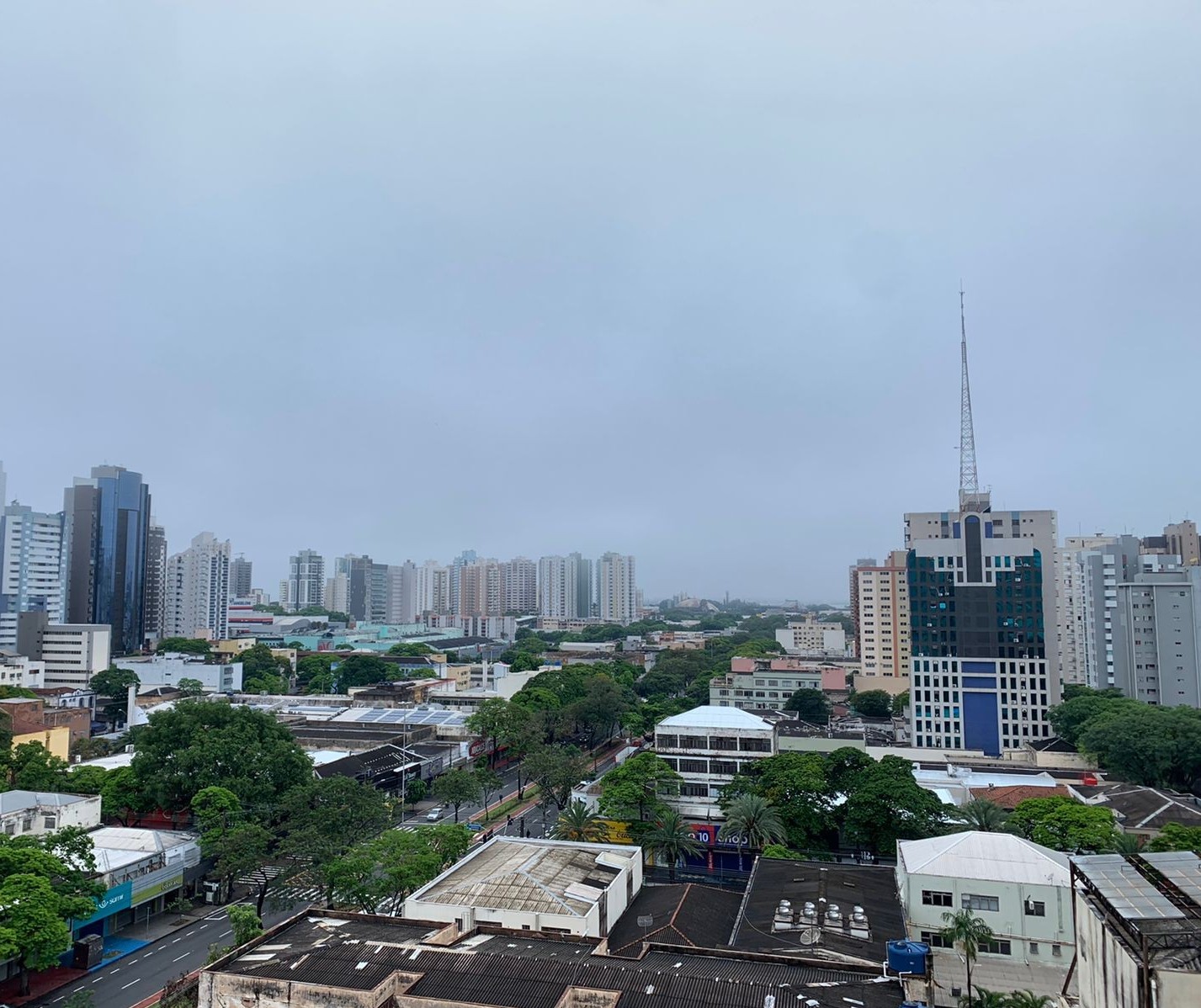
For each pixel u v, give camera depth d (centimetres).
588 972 5225
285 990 5062
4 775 10981
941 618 17850
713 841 10862
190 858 9250
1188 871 3956
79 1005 6206
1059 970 6881
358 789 9962
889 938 6844
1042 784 12312
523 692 18888
